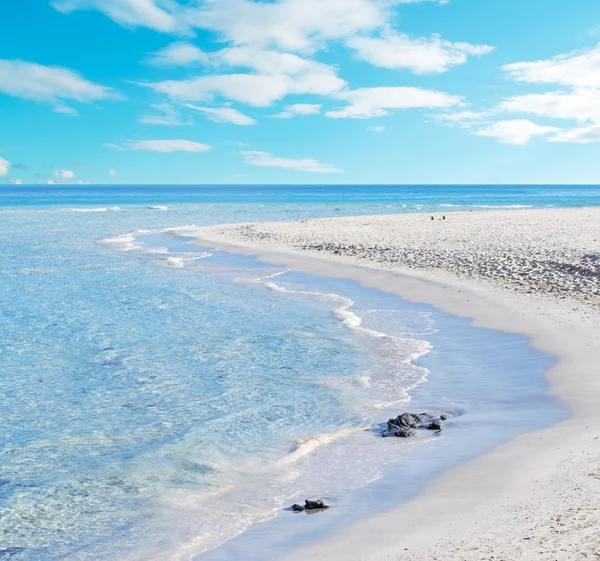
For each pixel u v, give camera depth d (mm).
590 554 5051
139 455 9039
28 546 6656
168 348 15047
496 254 27500
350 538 6133
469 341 14914
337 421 10156
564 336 14344
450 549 5480
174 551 6379
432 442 8969
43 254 34344
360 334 15945
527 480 7059
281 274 26422
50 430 10086
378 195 168375
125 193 196500
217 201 118000
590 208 73875
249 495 7641
